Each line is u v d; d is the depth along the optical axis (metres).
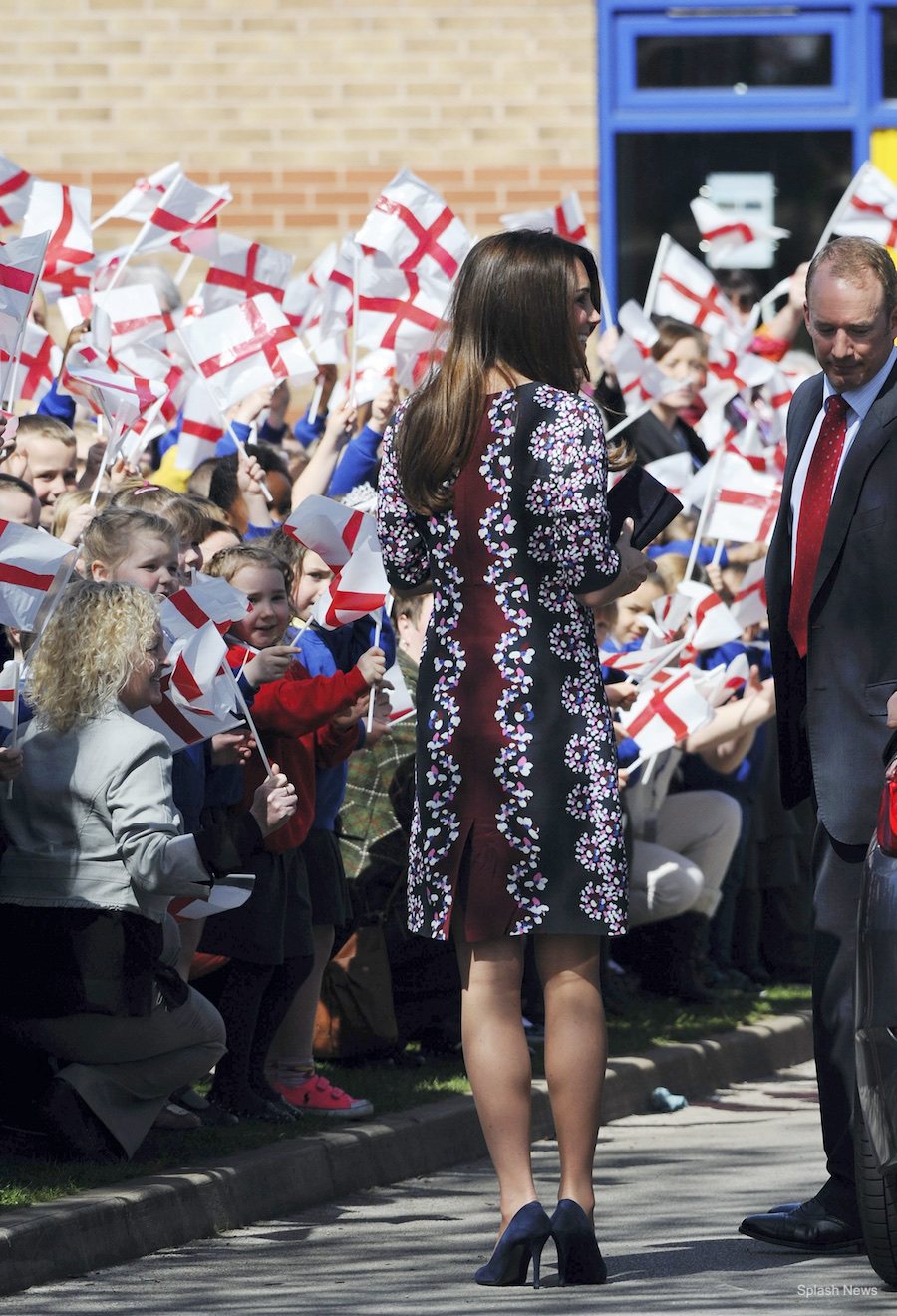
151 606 19.89
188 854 18.73
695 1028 29.28
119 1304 16.59
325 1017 25.20
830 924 17.89
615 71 44.12
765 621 32.00
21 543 18.88
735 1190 21.22
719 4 44.25
